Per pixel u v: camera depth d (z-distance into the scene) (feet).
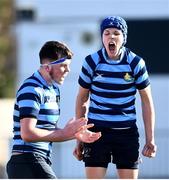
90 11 141.38
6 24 286.66
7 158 138.72
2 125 184.24
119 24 63.87
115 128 64.64
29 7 142.41
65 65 60.70
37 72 60.39
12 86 274.36
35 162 59.57
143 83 64.85
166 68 141.08
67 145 137.59
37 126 59.21
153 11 140.87
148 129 65.92
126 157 65.31
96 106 64.75
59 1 141.59
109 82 64.18
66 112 138.62
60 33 141.59
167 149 138.82
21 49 141.38
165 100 140.87
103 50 64.85
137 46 141.38
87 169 65.57
